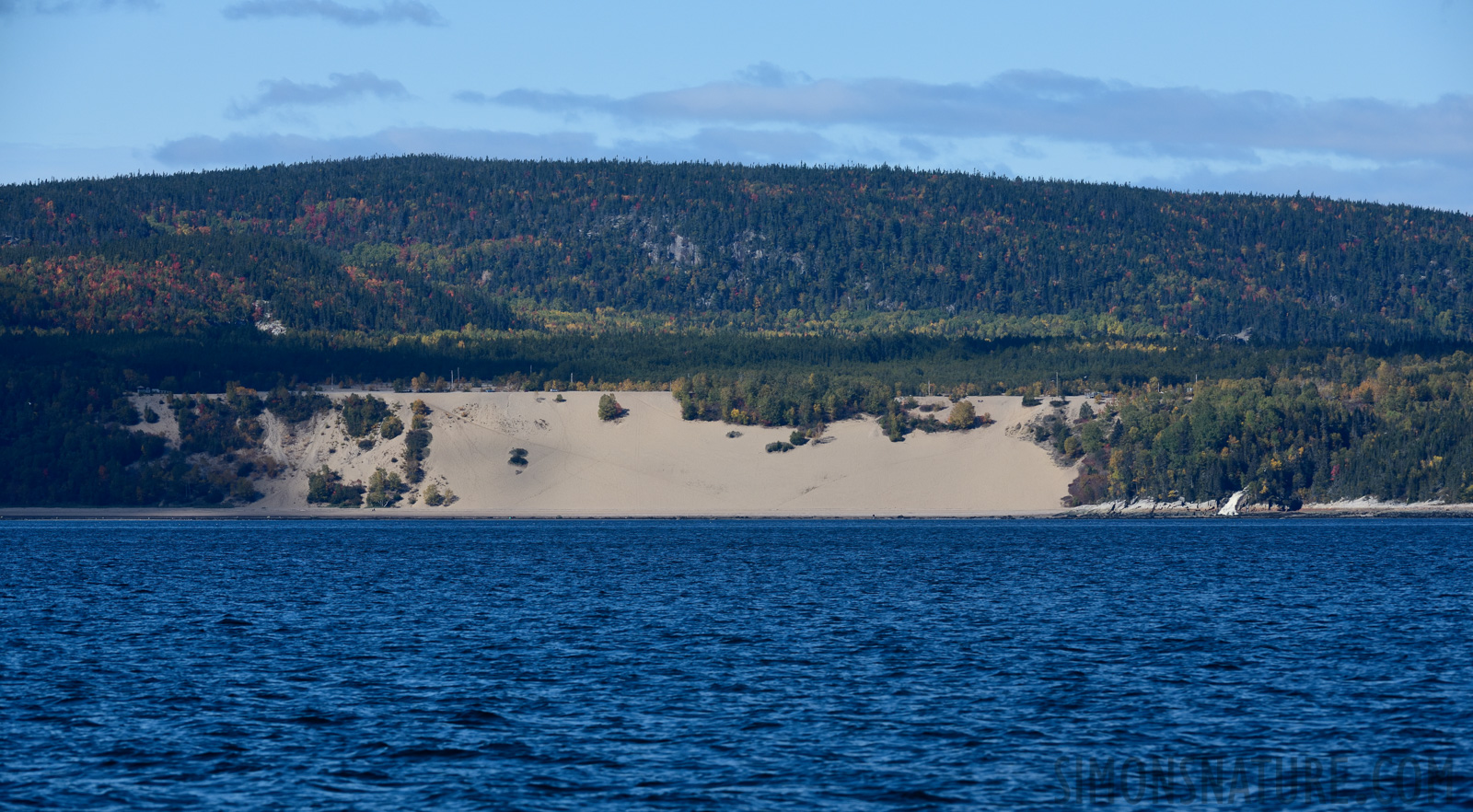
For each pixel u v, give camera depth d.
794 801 111.44
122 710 144.00
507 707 145.50
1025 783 116.50
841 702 148.38
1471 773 118.44
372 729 135.25
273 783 116.50
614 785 115.62
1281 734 132.88
